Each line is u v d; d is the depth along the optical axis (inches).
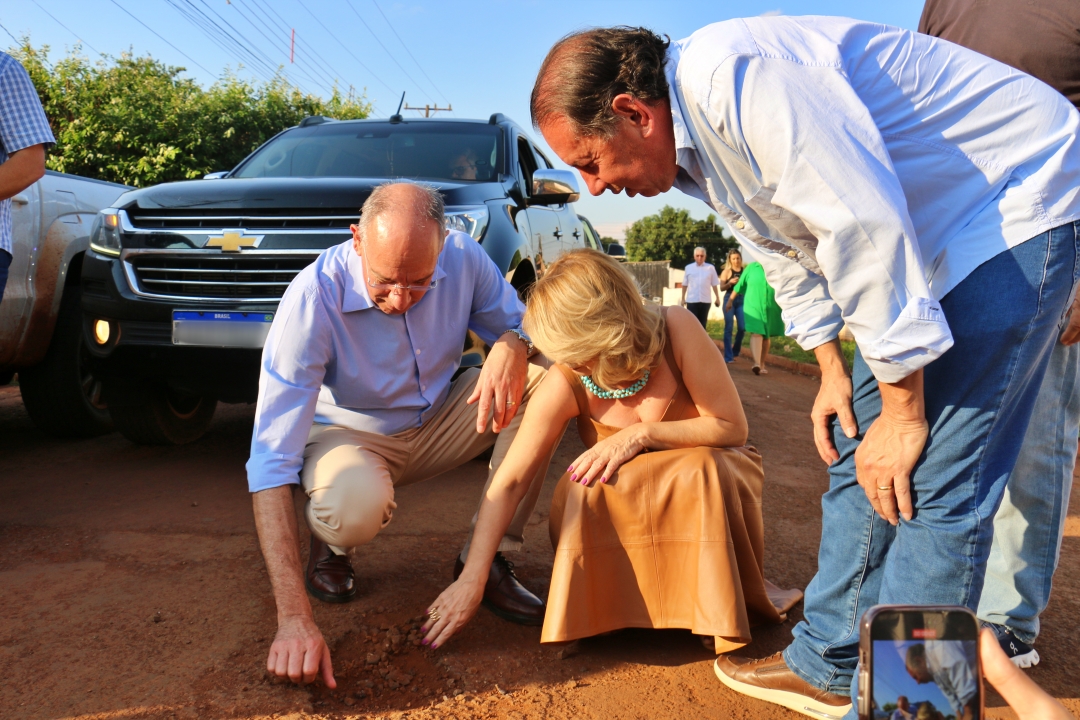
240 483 144.5
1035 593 81.6
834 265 53.7
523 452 88.0
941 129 58.7
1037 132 59.4
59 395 166.7
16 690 76.2
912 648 33.8
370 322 94.1
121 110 520.4
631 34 61.0
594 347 80.5
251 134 567.5
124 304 132.2
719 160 60.2
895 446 60.4
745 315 364.2
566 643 85.4
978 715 33.8
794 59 54.9
